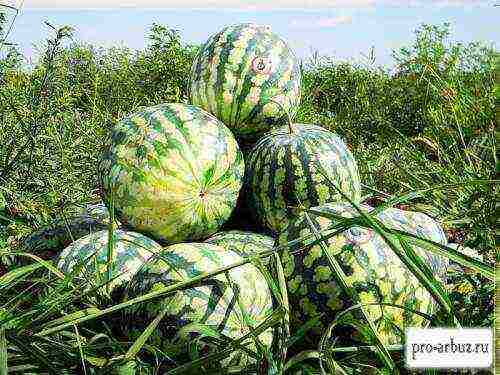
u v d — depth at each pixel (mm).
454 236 4566
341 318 2479
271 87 4113
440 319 2717
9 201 4781
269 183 3727
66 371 2486
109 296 3078
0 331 2248
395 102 10180
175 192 3342
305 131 3875
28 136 5336
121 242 3303
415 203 5363
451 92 7750
